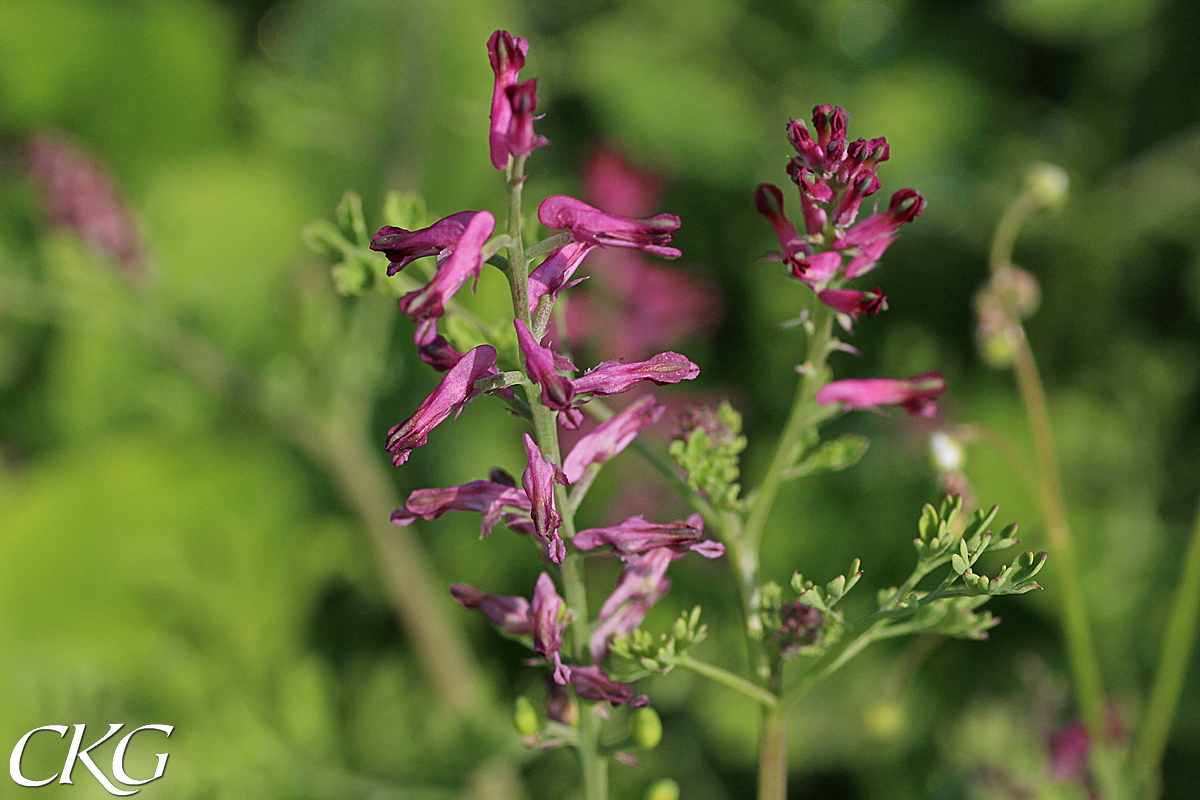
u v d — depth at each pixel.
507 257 1.80
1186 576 3.37
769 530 6.00
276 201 6.64
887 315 6.88
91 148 7.43
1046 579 5.66
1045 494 3.43
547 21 7.67
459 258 1.70
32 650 5.64
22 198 5.79
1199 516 3.33
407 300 1.67
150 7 7.37
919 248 7.01
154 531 5.93
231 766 4.60
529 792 5.24
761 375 6.70
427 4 6.33
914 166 7.23
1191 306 6.71
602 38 7.55
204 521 5.96
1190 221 6.75
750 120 7.45
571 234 1.81
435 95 6.30
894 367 6.56
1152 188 6.87
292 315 5.62
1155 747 3.43
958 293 6.96
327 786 4.57
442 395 1.81
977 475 6.06
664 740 5.39
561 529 2.06
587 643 2.14
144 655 5.51
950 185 7.14
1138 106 7.17
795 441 2.39
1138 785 3.27
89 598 5.79
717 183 7.12
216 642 5.51
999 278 3.52
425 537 6.06
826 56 7.73
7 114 7.34
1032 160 7.14
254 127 7.67
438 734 4.64
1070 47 7.57
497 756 4.58
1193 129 7.06
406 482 6.19
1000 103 7.55
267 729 4.70
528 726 2.22
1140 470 6.17
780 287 6.80
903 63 7.66
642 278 6.91
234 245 6.43
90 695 5.03
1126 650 5.52
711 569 5.69
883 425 6.17
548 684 2.29
